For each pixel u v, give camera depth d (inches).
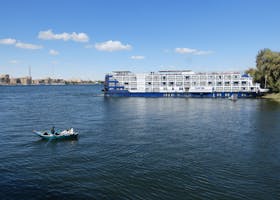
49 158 1684.3
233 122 3063.5
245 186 1246.3
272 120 3127.5
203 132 2490.2
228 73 7426.2
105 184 1269.7
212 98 7145.7
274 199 1122.0
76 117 3575.3
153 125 2903.5
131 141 2132.1
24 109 4549.7
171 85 7815.0
